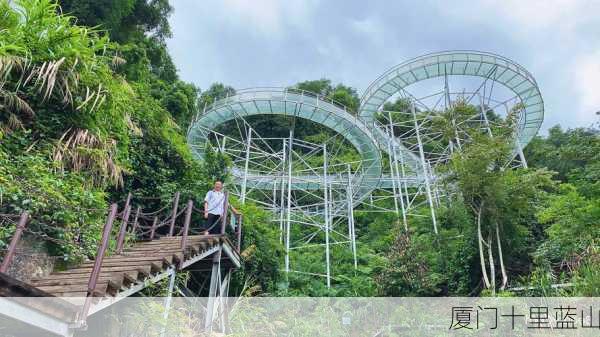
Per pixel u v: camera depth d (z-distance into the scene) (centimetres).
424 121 2775
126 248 778
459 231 2025
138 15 2273
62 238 666
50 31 806
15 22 794
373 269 2166
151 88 2309
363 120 2372
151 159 1223
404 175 2998
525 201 1767
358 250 2556
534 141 3800
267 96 2145
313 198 3569
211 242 869
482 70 2483
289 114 2236
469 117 2262
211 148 1684
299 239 2872
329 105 2181
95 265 480
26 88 768
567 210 1520
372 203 3262
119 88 963
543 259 1556
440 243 1997
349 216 2508
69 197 711
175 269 716
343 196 2895
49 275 614
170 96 2328
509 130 2036
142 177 1162
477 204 1834
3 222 592
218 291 916
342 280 2148
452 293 1819
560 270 1492
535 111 2588
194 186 1348
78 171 779
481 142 1892
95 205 777
